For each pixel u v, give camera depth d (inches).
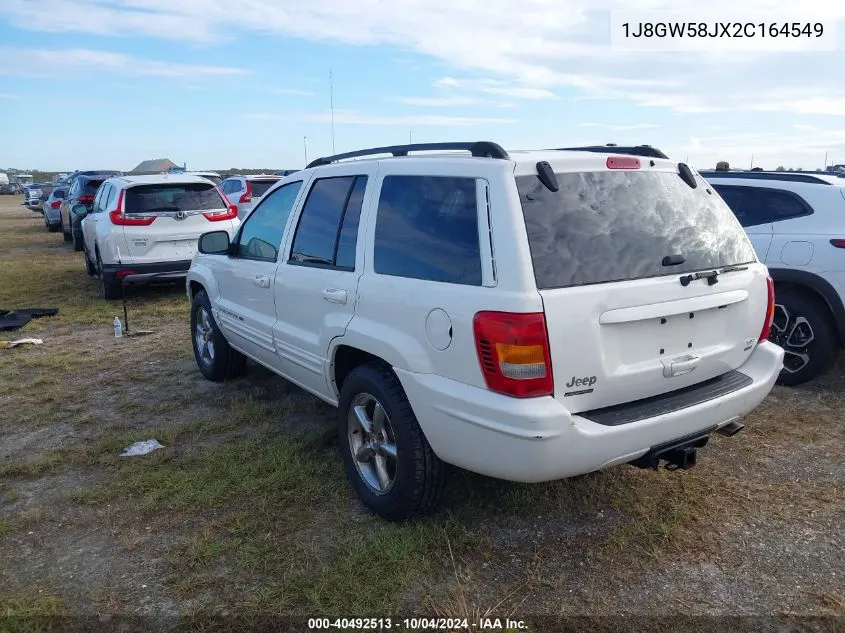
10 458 174.2
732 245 136.9
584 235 115.8
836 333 205.3
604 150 153.2
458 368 115.3
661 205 128.8
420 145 137.7
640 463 122.1
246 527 135.9
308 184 169.5
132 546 131.7
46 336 307.6
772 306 141.4
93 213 436.1
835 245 198.2
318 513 141.4
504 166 115.8
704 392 126.6
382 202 139.6
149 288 429.7
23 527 139.9
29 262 577.9
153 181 375.9
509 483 148.5
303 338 159.5
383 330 130.4
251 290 187.6
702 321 126.1
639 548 127.0
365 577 119.5
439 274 121.0
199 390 224.5
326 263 152.9
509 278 108.8
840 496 143.9
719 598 113.0
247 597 115.9
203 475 158.4
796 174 224.1
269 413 199.5
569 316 108.4
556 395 109.3
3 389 229.5
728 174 232.1
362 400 141.1
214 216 382.9
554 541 129.7
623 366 115.7
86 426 195.5
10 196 2549.2
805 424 181.8
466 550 126.9
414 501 129.8
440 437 120.4
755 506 140.9
